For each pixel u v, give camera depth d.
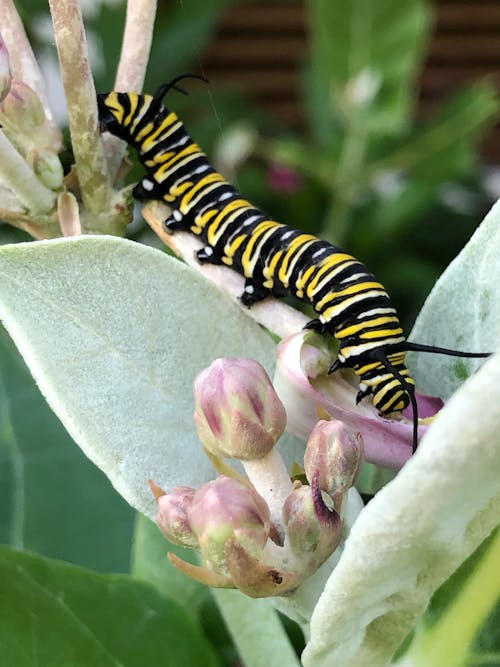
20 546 0.16
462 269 0.11
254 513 0.08
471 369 0.11
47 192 0.10
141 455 0.10
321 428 0.09
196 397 0.09
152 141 0.12
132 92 0.12
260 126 0.36
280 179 0.34
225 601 0.11
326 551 0.08
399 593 0.08
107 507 0.17
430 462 0.07
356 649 0.09
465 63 0.54
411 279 0.33
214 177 0.12
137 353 0.10
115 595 0.11
